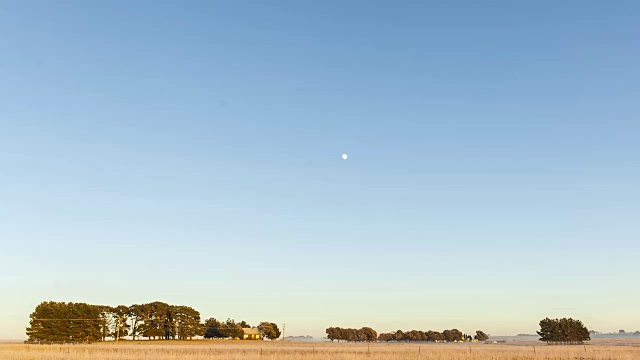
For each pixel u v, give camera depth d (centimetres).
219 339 18012
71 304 14238
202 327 17375
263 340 19212
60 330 13512
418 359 6016
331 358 5994
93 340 14075
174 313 16812
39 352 6756
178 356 6350
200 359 5931
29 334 13275
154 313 16425
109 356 6147
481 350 8606
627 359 5959
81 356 6003
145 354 6544
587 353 7088
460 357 6281
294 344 14775
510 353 7094
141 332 16088
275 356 6153
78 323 13862
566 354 6794
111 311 15488
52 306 13812
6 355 6075
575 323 17288
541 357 6253
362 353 7281
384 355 6669
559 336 17088
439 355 6619
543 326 17500
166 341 15488
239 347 10875
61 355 6144
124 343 13662
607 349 8831
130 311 16162
